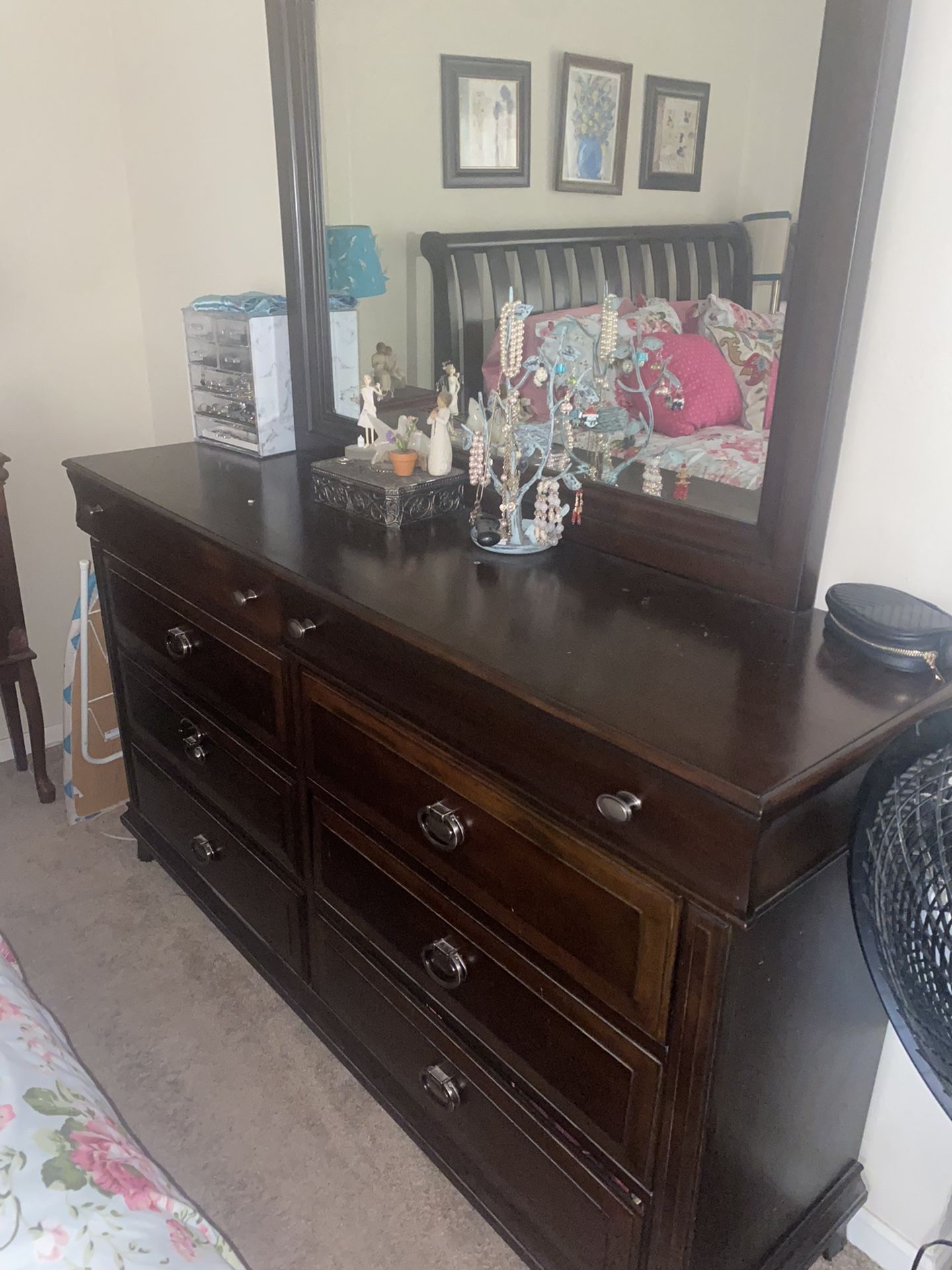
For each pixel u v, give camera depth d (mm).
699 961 882
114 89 2234
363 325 1612
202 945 1911
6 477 2088
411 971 1320
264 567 1285
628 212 1165
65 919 1976
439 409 1412
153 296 2363
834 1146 1227
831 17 915
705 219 1086
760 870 821
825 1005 1064
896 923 782
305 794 1431
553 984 1066
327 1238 1350
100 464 1773
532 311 1319
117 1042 1669
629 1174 1044
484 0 1255
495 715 1015
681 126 1083
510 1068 1186
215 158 2006
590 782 931
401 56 1377
